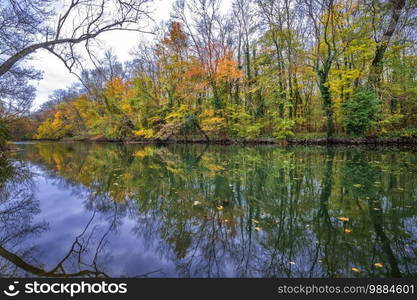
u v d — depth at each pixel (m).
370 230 2.82
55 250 2.58
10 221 3.46
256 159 9.55
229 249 2.58
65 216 3.65
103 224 3.32
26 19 5.19
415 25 13.03
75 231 3.09
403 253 2.33
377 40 13.90
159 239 2.84
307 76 17.05
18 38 5.42
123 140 28.00
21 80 8.38
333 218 3.23
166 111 22.94
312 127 17.86
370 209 3.47
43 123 40.59
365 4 12.97
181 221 3.38
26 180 6.50
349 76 13.10
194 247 2.65
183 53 21.47
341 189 4.55
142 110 24.66
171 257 2.44
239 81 20.53
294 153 11.14
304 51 16.64
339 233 2.79
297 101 18.02
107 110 23.02
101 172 7.49
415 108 13.27
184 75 20.53
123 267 2.25
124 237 2.90
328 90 14.40
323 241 2.63
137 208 3.95
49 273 2.14
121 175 6.89
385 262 2.21
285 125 16.06
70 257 2.42
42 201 4.45
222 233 2.98
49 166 9.25
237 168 7.45
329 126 14.70
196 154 12.52
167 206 4.00
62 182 6.12
